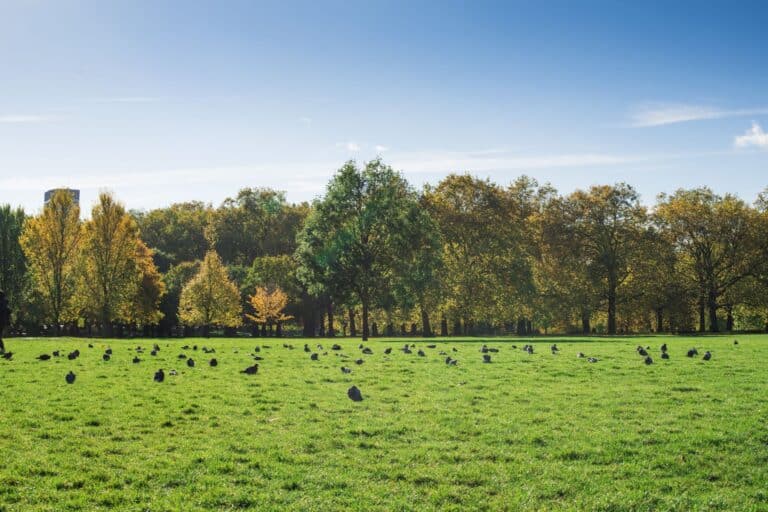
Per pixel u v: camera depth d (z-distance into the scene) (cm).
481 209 8156
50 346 4384
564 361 3081
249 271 10844
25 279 8919
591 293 8294
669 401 1947
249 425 1666
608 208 8500
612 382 2342
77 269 7988
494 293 7775
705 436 1519
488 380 2430
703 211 8288
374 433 1591
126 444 1479
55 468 1288
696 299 8406
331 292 6444
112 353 3616
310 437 1547
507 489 1204
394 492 1188
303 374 2622
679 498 1157
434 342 5234
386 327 9888
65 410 1808
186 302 9188
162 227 12838
